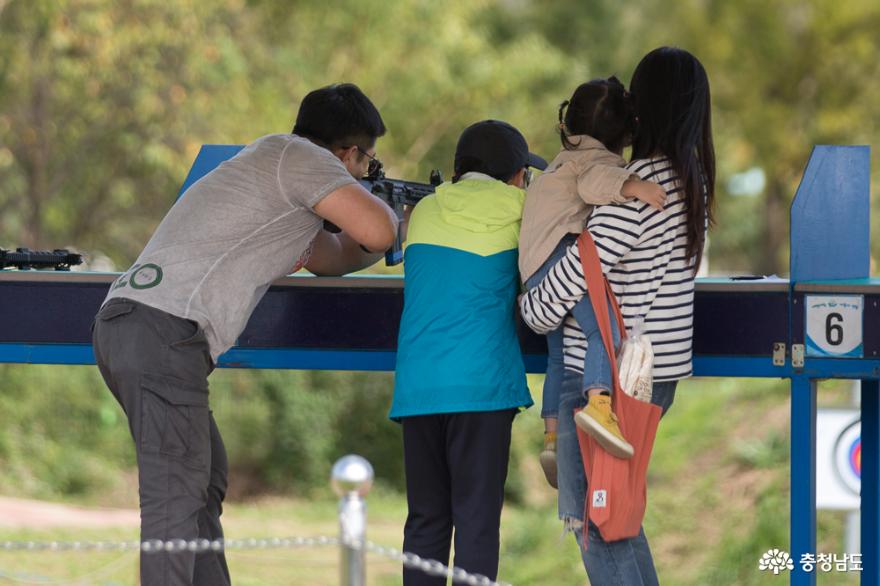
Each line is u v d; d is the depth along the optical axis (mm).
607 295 10297
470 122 47656
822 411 17922
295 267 11148
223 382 39531
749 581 22047
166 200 42281
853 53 59625
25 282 12625
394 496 37531
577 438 10508
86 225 41406
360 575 7508
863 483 12914
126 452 36344
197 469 10430
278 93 41562
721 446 28656
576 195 10602
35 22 37312
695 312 11789
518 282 11148
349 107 11578
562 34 65000
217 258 10523
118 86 38656
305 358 12352
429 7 46062
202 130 39531
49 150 39938
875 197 44719
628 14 66375
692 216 10383
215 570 11352
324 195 10680
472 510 10688
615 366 10094
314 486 38438
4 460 33812
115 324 10328
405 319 11000
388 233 10828
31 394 36219
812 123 59875
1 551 21219
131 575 20359
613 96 10828
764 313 11695
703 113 10523
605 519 10023
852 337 11562
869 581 12805
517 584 24344
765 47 60656
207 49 38844
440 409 10602
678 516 25781
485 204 10984
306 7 44781
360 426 40625
